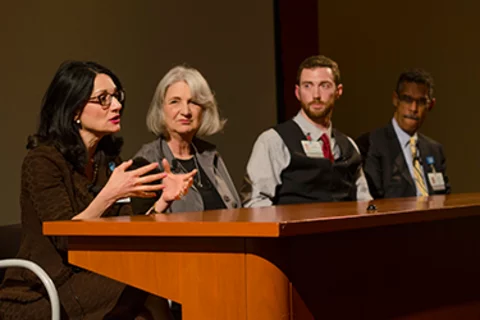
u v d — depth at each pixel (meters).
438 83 7.50
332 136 4.61
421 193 5.10
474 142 7.32
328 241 2.06
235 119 6.23
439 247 2.58
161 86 3.93
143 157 3.86
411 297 2.41
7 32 4.94
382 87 7.70
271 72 6.49
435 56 7.51
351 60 7.83
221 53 6.16
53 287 2.54
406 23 7.61
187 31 5.93
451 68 7.43
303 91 4.51
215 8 6.13
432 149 5.27
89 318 2.66
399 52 7.64
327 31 7.92
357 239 2.17
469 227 2.77
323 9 7.93
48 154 2.89
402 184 5.07
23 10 5.01
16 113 4.98
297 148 4.40
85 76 3.04
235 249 1.92
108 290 2.69
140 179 2.62
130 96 5.56
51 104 3.04
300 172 4.39
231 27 6.23
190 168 3.93
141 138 5.63
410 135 5.18
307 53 6.63
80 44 5.28
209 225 1.89
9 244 3.13
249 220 1.95
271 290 1.89
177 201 3.79
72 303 2.68
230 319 1.93
